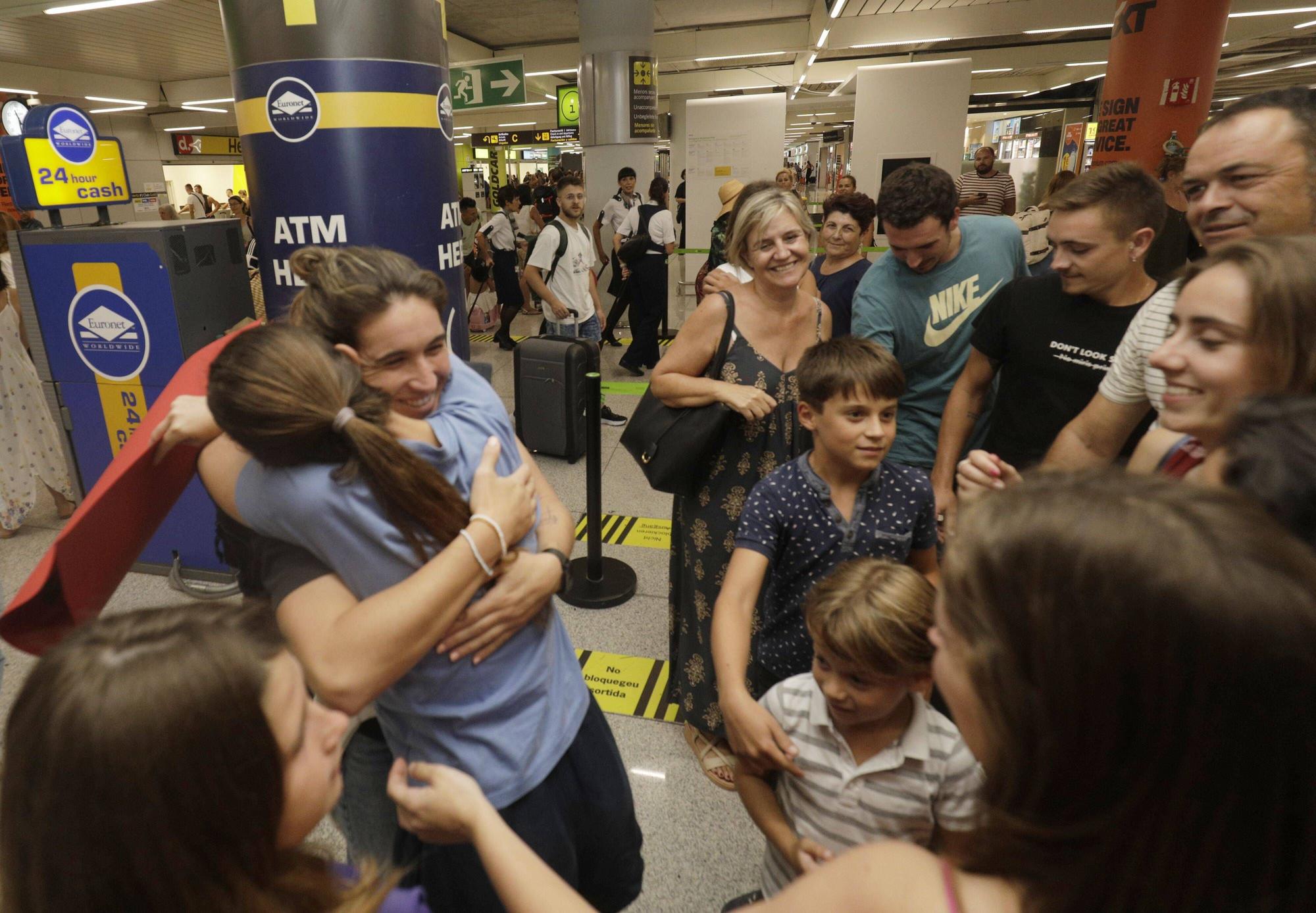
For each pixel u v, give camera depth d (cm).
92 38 1256
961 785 112
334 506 82
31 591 89
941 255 213
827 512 152
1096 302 176
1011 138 1812
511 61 1060
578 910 69
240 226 330
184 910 48
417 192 273
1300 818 37
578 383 433
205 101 1777
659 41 1445
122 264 295
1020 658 41
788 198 184
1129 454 172
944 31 1261
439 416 100
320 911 57
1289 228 128
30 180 303
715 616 142
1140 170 166
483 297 836
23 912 49
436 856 100
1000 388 198
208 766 47
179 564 318
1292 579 36
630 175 737
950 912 44
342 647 82
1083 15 1212
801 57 1616
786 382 192
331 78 252
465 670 96
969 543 46
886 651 101
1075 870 41
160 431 101
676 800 205
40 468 364
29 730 47
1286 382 82
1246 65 1814
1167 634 36
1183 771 37
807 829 123
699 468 200
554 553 105
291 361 80
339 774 64
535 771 101
